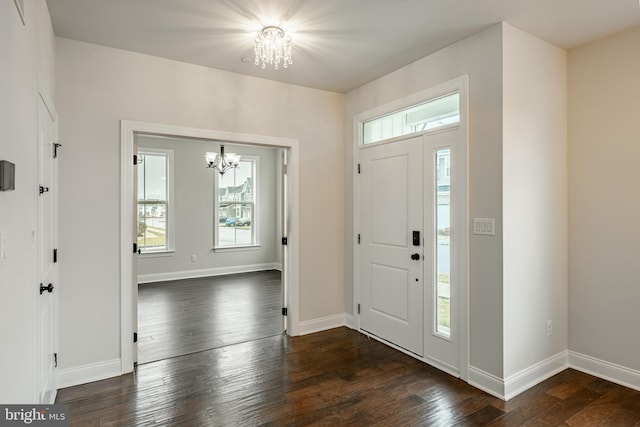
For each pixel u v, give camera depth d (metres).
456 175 2.85
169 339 3.65
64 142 2.69
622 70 2.67
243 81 3.47
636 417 2.27
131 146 2.95
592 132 2.84
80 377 2.73
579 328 2.95
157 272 6.41
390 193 3.50
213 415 2.31
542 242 2.79
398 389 2.65
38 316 1.85
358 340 3.65
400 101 3.34
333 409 2.39
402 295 3.37
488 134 2.60
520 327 2.64
